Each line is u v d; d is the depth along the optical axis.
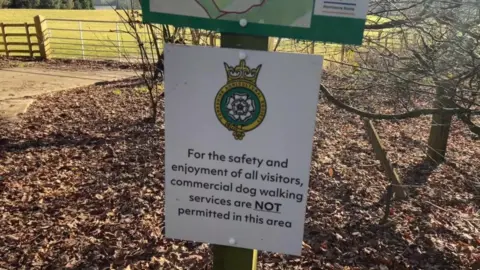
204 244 4.21
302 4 1.73
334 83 5.91
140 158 6.75
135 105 10.34
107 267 3.81
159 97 9.59
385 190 5.71
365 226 4.68
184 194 1.99
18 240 4.24
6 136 7.84
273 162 1.87
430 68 3.48
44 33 18.12
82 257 3.96
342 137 8.16
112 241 4.23
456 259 4.11
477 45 3.21
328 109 9.86
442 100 3.92
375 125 9.15
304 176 1.87
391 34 4.16
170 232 2.05
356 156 7.07
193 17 1.82
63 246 4.14
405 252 4.21
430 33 3.61
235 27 1.81
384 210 5.12
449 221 4.90
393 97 4.48
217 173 1.93
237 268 2.12
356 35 1.74
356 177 6.13
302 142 1.83
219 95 1.84
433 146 6.77
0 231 4.41
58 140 7.70
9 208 4.96
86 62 17.81
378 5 3.57
